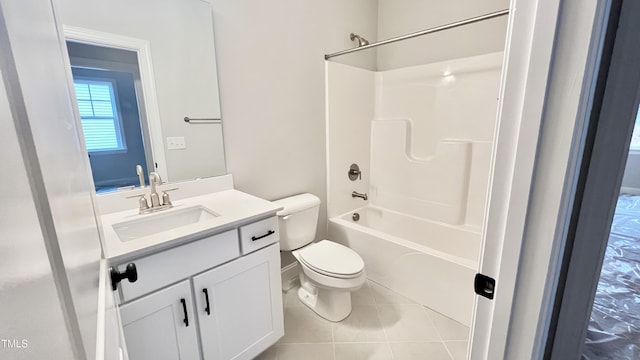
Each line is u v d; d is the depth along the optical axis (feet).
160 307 3.29
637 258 4.01
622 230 3.97
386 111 8.37
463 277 5.38
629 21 1.41
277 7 5.81
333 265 5.36
